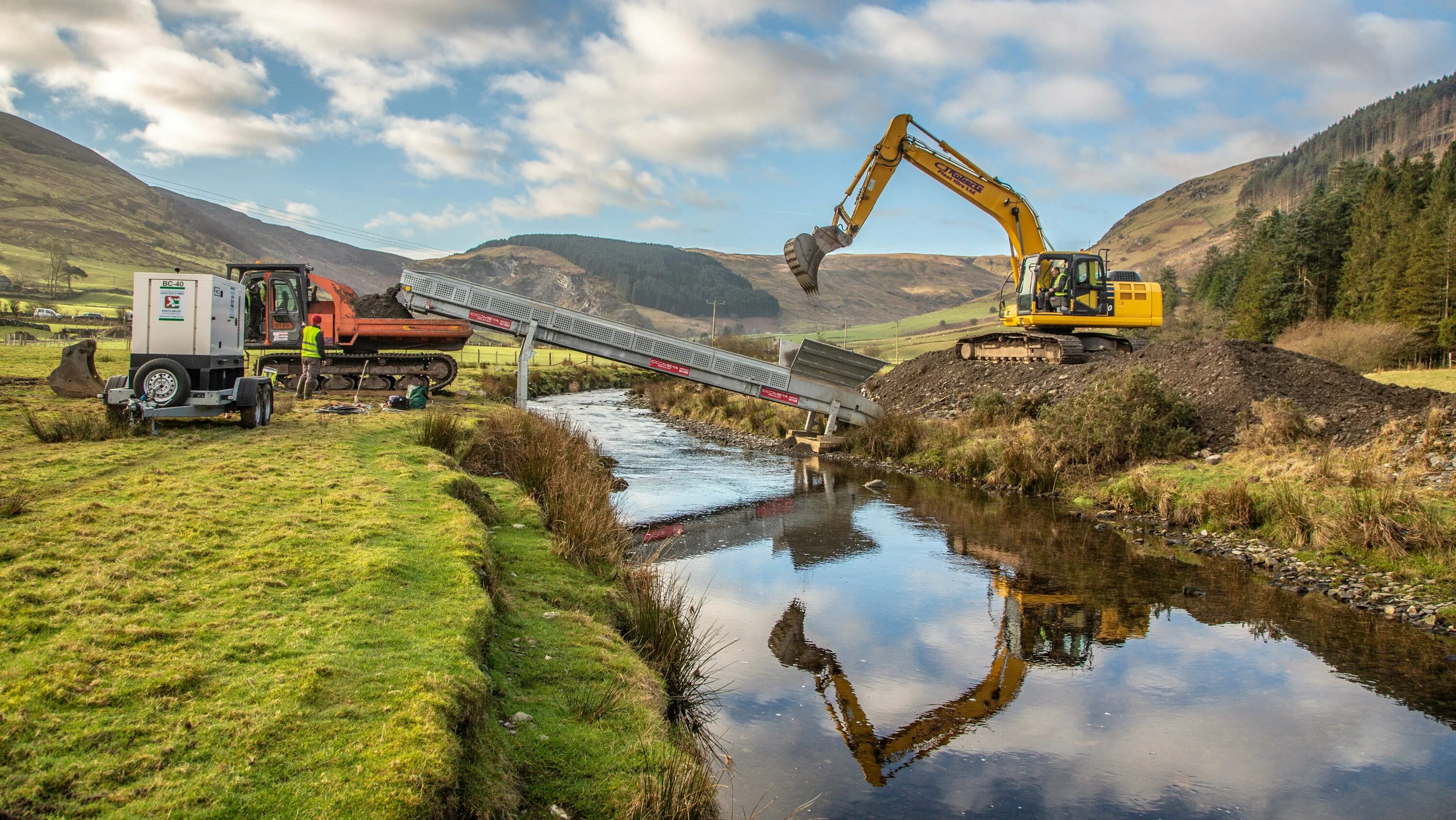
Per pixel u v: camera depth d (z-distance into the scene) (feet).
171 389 43.04
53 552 21.75
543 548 32.68
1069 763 22.36
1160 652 30.71
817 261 82.89
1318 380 64.80
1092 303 88.53
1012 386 87.04
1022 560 43.21
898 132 85.81
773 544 46.50
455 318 81.20
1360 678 28.25
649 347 80.94
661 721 20.16
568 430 62.59
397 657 17.61
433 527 27.94
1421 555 38.01
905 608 35.45
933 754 22.68
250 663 16.62
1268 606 35.73
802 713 24.91
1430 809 20.21
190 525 25.38
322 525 26.73
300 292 75.87
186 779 12.67
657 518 52.70
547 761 17.22
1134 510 53.98
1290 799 20.67
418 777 13.28
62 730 13.53
